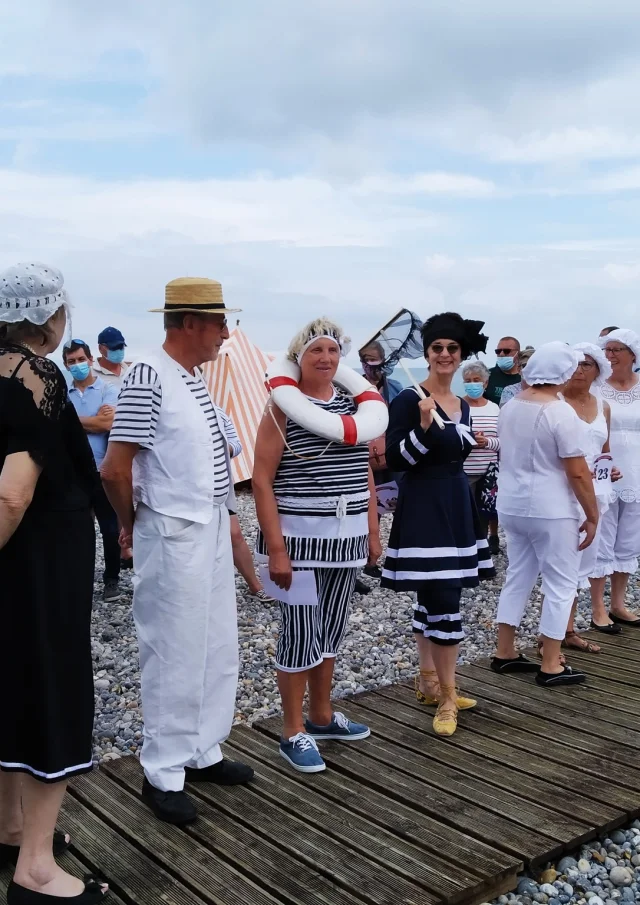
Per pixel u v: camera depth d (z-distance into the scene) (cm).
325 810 371
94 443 760
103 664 596
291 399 388
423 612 470
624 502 651
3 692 286
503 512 539
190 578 346
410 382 449
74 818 363
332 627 428
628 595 777
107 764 412
